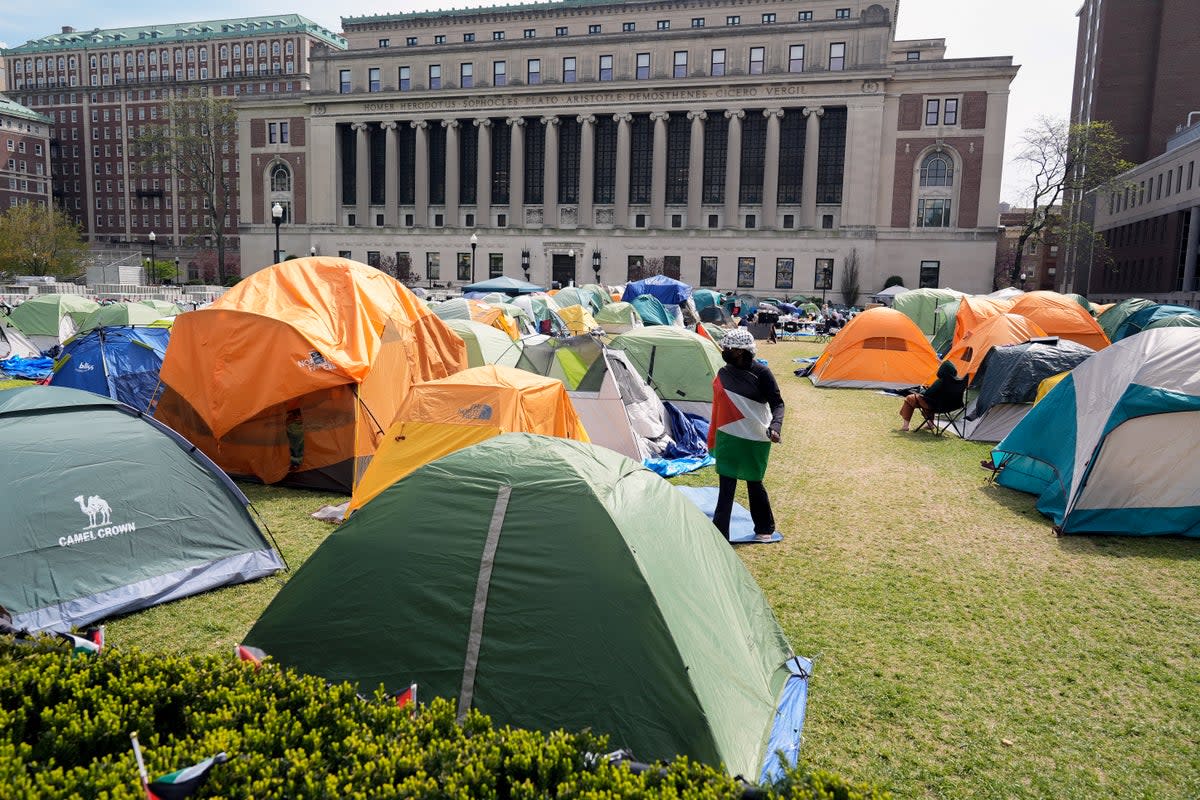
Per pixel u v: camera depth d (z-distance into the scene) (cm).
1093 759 396
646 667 367
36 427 575
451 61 6412
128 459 600
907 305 2998
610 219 6322
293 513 802
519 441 459
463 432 745
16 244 5541
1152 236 5384
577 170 6362
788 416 1441
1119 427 741
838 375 1841
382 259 6378
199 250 9319
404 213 6681
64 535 549
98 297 3938
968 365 1539
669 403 1202
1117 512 754
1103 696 457
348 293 931
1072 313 1731
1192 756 399
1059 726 425
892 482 958
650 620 374
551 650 377
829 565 665
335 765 272
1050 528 775
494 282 3544
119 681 317
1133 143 6244
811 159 5756
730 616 439
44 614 518
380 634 402
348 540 429
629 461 480
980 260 5622
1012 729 421
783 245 5872
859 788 255
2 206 8931
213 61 9438
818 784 256
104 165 9675
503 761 276
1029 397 1184
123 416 625
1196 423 730
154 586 576
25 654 345
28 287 3953
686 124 6131
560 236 6281
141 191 9519
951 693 457
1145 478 745
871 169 5647
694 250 6056
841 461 1073
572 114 6153
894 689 459
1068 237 5284
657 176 6050
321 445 885
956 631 539
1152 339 777
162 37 9650
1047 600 595
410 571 408
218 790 249
